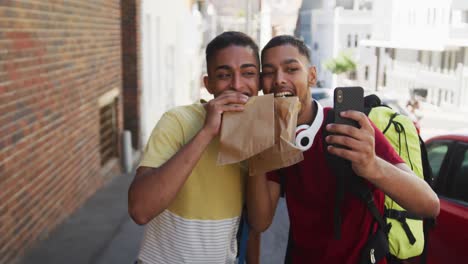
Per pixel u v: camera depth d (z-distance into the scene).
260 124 1.64
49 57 5.74
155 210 1.66
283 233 6.43
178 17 19.69
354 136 1.57
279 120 1.68
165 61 16.30
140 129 11.66
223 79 1.85
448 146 4.22
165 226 1.91
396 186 1.64
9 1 4.59
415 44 31.97
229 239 1.96
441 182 4.09
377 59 38.91
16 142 4.77
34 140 5.27
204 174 1.86
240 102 1.66
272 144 1.63
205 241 1.89
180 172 1.63
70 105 6.61
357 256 1.92
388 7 36.38
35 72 5.29
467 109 27.42
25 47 5.00
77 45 6.93
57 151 6.07
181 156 1.64
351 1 46.19
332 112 1.92
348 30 45.19
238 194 1.93
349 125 1.60
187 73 23.27
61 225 6.25
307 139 1.89
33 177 5.24
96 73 8.05
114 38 9.43
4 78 4.48
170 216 1.89
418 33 31.80
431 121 24.59
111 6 9.16
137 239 5.88
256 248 2.30
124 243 5.75
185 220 1.87
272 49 1.89
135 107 11.49
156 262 1.94
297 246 2.06
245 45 1.85
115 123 9.77
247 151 1.64
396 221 2.09
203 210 1.87
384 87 38.00
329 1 46.25
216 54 1.85
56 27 5.99
